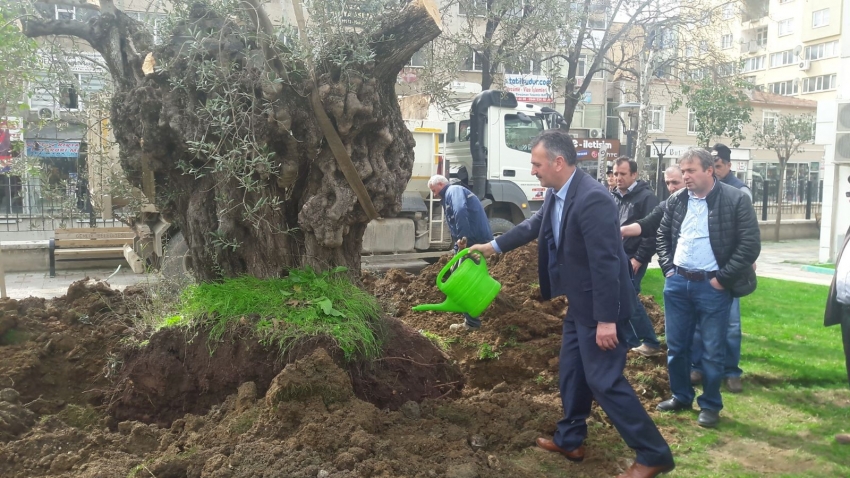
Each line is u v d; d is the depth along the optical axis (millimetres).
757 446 4121
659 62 21609
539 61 11219
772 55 51188
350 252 4598
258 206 3914
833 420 4543
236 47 4117
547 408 4316
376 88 4195
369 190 4266
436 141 10750
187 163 4234
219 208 4188
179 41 4090
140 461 3217
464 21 9289
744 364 5738
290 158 4070
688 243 4484
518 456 3748
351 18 4152
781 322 7570
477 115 11211
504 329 5707
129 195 5301
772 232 21953
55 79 5387
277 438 3262
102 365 4203
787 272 13531
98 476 3012
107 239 11664
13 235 12484
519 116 11484
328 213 4148
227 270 4383
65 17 4938
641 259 5613
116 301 5113
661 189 21531
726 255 4355
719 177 5723
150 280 5508
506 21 8703
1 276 5801
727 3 19875
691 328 4621
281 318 3908
